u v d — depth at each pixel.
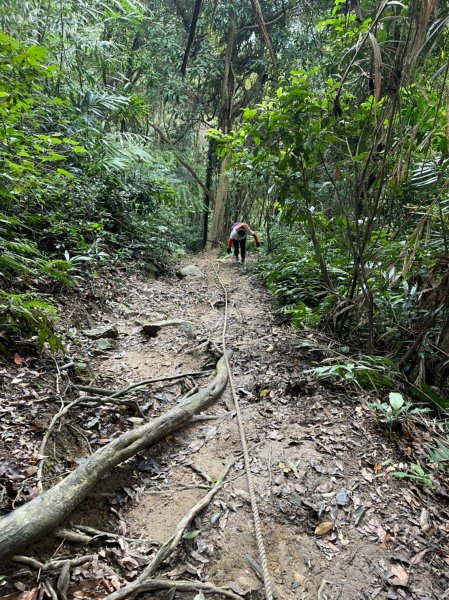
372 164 3.98
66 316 4.34
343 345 4.29
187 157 14.87
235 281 7.84
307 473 2.46
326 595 1.83
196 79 14.65
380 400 3.30
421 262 3.93
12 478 2.18
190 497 2.35
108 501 2.31
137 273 6.87
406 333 4.02
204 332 4.85
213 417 3.13
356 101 4.91
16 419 2.63
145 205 8.89
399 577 1.91
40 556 1.88
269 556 2.00
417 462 2.68
